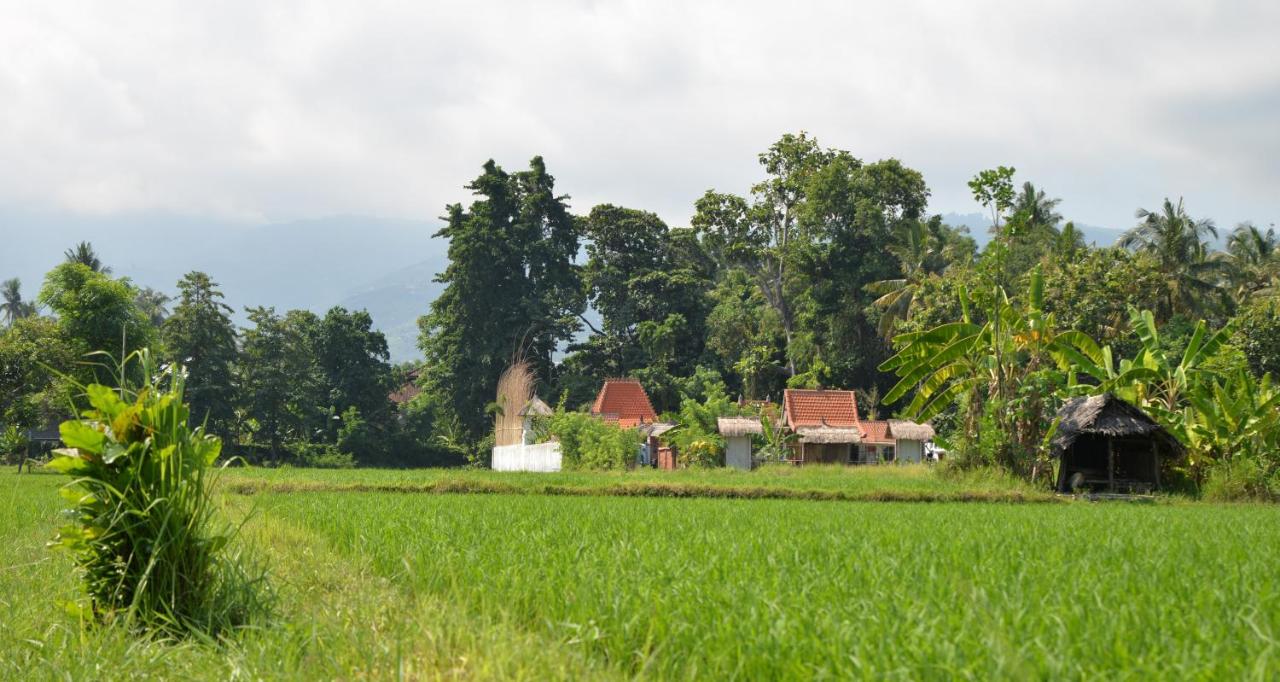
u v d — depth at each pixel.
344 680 4.90
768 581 6.64
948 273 52.59
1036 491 24.52
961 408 29.31
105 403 6.68
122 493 6.60
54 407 43.78
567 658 4.94
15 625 6.19
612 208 80.12
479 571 7.35
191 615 6.46
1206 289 54.56
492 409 60.59
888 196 65.69
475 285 73.69
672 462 45.75
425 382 76.06
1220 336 27.52
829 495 23.42
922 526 12.40
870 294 62.81
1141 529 11.96
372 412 73.25
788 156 70.88
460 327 73.69
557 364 79.25
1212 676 4.04
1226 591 6.07
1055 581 6.45
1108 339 45.00
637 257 79.12
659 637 5.26
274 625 5.99
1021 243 57.09
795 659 4.57
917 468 31.91
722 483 25.84
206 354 64.81
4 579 7.82
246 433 69.81
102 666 5.40
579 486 24.92
